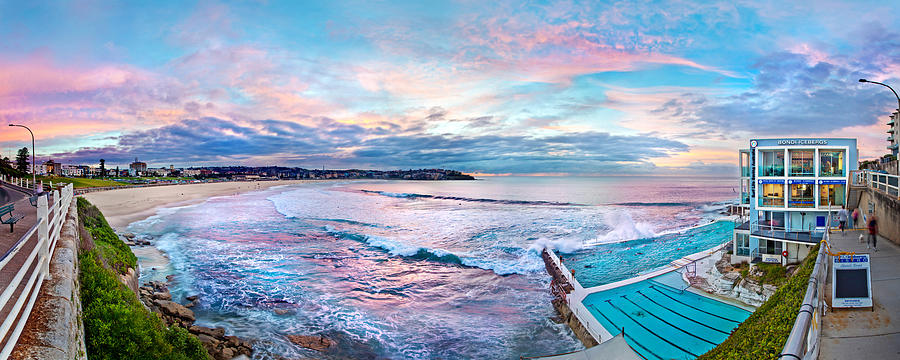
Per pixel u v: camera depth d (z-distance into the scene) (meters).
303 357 18.78
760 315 13.00
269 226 56.88
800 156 26.77
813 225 26.19
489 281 31.72
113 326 10.64
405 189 180.38
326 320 23.22
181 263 34.06
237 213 73.12
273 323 22.34
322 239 47.31
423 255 39.38
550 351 20.34
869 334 7.92
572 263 37.28
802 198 26.39
